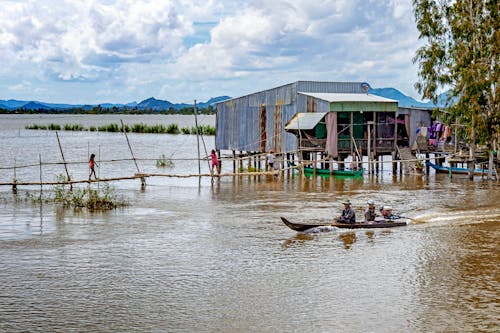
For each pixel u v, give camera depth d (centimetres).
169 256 2200
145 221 2858
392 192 3816
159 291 1797
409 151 4841
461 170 4819
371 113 4934
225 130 5766
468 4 4350
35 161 5997
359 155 4669
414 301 1705
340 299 1723
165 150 7762
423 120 5156
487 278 1917
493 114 4219
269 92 5159
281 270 2014
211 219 2909
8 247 2334
